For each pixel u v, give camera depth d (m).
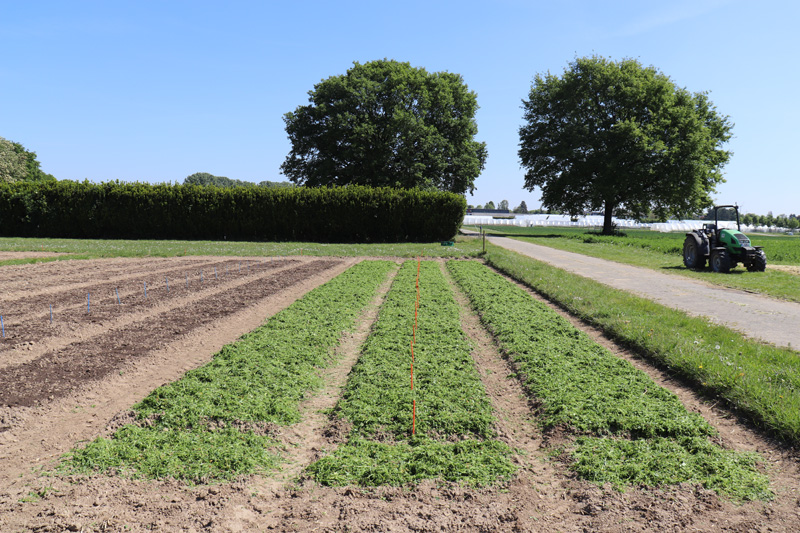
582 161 50.62
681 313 11.48
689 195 48.62
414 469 5.11
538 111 56.81
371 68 49.06
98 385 7.30
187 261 22.38
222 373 7.65
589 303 12.53
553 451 5.56
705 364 7.59
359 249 29.34
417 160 47.91
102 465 5.11
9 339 9.41
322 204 38.25
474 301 13.32
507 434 5.96
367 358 8.38
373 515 4.35
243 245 31.42
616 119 50.31
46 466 5.16
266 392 6.99
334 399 7.08
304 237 39.06
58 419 6.25
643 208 53.84
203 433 5.83
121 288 14.94
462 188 52.78
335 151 48.84
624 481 4.89
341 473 5.03
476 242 37.09
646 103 49.59
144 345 9.16
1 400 6.69
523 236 47.38
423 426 5.99
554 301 13.66
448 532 4.12
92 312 11.70
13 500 4.55
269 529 4.18
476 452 5.46
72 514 4.34
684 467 5.05
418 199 38.19
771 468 5.13
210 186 39.28
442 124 51.22
